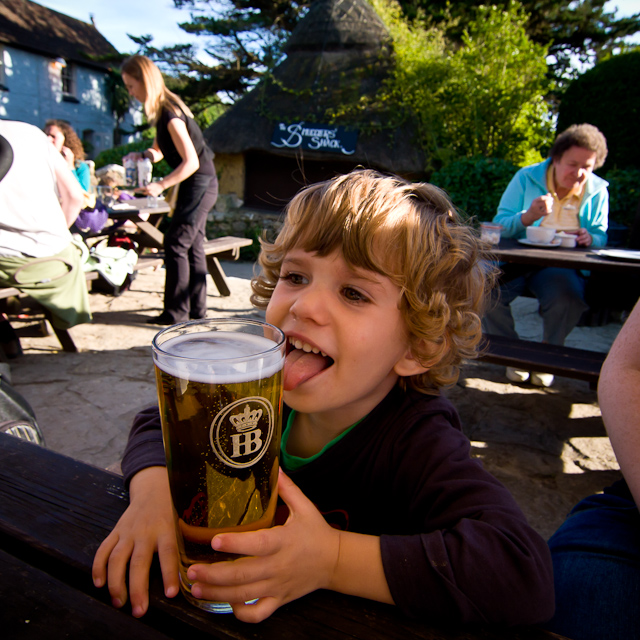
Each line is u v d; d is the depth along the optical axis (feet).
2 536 2.20
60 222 10.82
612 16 47.73
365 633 1.81
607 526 3.20
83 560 2.04
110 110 79.15
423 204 2.99
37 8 72.18
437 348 2.86
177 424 1.65
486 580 1.90
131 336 13.20
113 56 61.93
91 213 14.21
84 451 7.93
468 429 9.16
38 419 8.85
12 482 2.53
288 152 27.40
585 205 11.84
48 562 2.10
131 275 16.94
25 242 10.40
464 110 25.91
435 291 2.83
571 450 8.55
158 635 1.73
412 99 26.66
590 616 2.73
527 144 25.72
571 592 2.86
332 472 2.96
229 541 1.69
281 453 3.19
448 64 25.81
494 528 2.10
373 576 1.93
